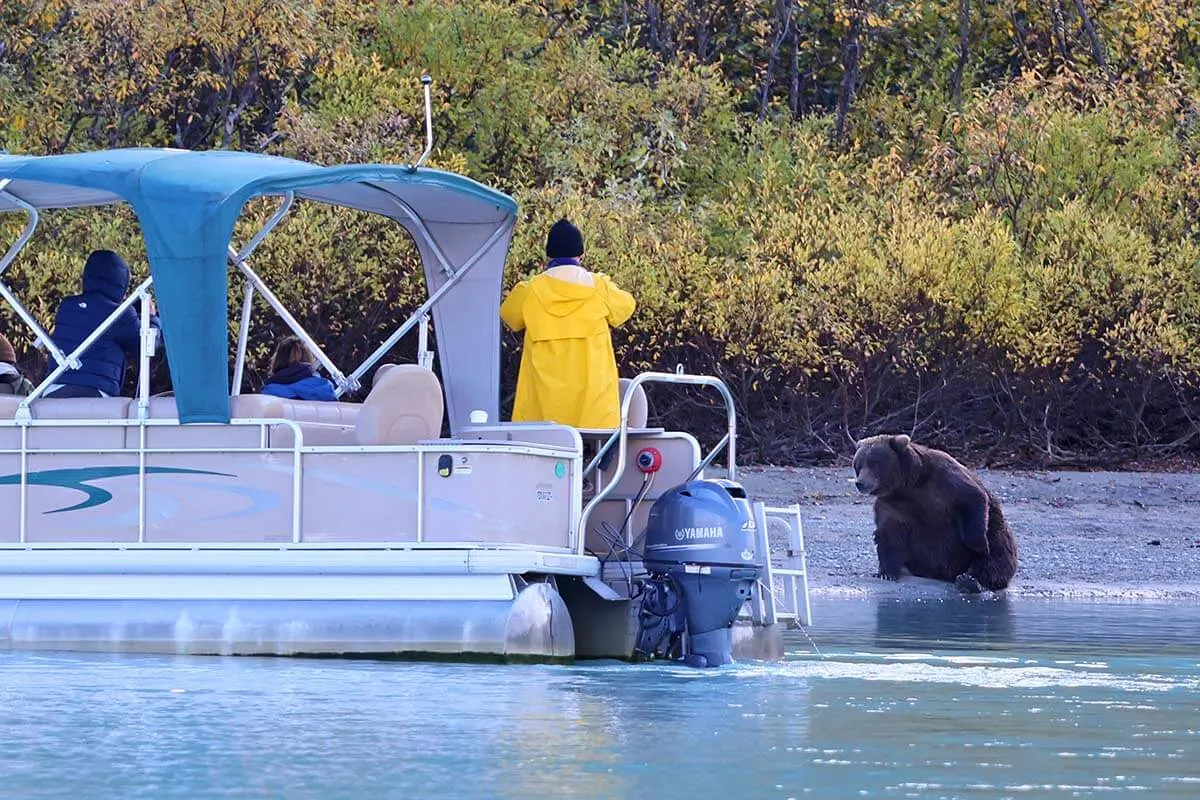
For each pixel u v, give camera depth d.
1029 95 114.75
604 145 109.94
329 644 36.50
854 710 32.69
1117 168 107.38
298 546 36.91
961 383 97.94
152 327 40.84
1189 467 96.62
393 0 114.19
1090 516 79.25
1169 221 105.00
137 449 37.94
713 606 37.78
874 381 96.88
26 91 106.00
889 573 63.66
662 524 38.06
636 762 27.20
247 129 111.06
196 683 33.81
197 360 37.00
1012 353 96.62
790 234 99.69
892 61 131.38
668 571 37.81
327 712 31.11
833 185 106.56
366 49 112.56
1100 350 98.31
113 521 38.06
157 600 37.34
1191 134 113.06
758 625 40.06
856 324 95.44
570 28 120.81
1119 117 112.06
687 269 95.12
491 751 27.88
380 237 90.81
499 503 36.50
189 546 37.38
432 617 36.16
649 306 93.38
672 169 111.81
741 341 94.06
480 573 36.22
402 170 39.00
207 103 109.69
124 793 24.88
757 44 126.81
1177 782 26.08
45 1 105.00
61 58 103.81
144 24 102.06
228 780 25.67
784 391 96.19
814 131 117.81
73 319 40.59
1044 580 64.56
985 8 131.12
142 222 36.97
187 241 36.66
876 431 97.44
